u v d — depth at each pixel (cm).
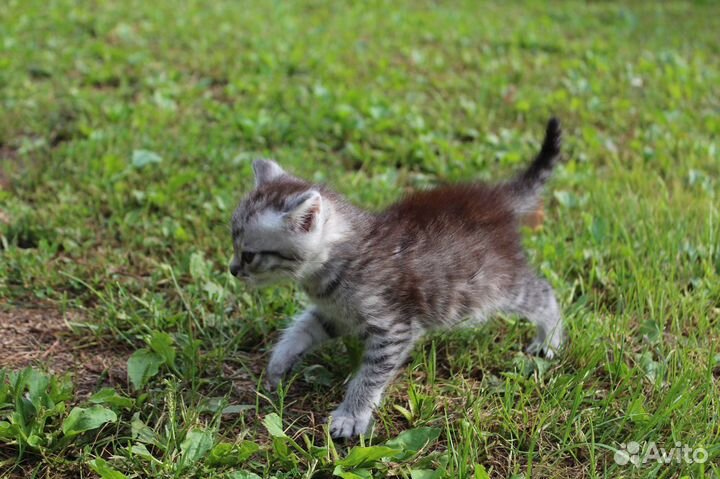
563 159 128
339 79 151
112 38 168
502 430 89
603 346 95
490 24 205
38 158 120
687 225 110
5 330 97
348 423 89
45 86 138
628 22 216
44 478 84
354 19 203
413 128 131
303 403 92
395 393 93
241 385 93
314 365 95
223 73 150
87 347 96
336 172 121
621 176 122
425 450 87
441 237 94
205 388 92
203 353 96
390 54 173
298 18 202
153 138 125
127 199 113
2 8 181
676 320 98
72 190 114
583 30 205
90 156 120
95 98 134
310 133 129
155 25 179
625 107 141
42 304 100
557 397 90
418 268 92
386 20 205
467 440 86
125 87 139
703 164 124
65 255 106
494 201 100
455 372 95
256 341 98
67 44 162
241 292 101
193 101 137
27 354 95
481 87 149
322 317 95
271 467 85
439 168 122
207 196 115
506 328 100
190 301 100
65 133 127
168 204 112
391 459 86
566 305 101
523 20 214
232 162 120
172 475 84
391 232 93
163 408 89
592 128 133
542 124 136
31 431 85
